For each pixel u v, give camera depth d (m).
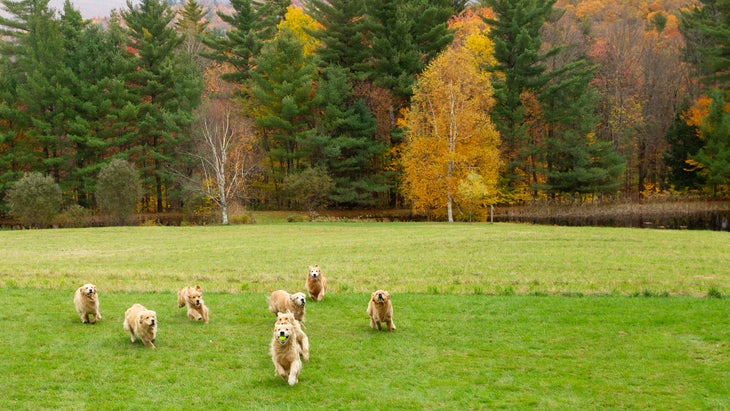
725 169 55.81
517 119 59.06
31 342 11.78
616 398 9.23
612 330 12.91
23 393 9.23
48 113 57.16
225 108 58.12
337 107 58.38
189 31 77.44
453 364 10.84
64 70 56.69
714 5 68.44
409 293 17.22
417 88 52.28
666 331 12.76
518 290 17.66
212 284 18.98
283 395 9.26
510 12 59.91
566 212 59.38
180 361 10.84
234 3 65.62
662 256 25.09
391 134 58.06
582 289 17.78
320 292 15.89
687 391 9.51
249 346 11.80
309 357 11.16
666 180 68.88
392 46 58.75
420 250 28.44
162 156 57.28
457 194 49.41
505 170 60.72
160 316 14.13
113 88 57.22
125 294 16.88
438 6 60.03
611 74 72.19
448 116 48.75
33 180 49.62
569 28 77.69
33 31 60.03
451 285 18.61
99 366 10.48
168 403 8.92
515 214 58.44
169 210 66.75
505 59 60.84
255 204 65.38
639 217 56.16
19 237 37.47
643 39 77.62
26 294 16.53
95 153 58.41
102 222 53.66
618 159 60.72
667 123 72.50
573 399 9.20
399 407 8.88
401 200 68.31
